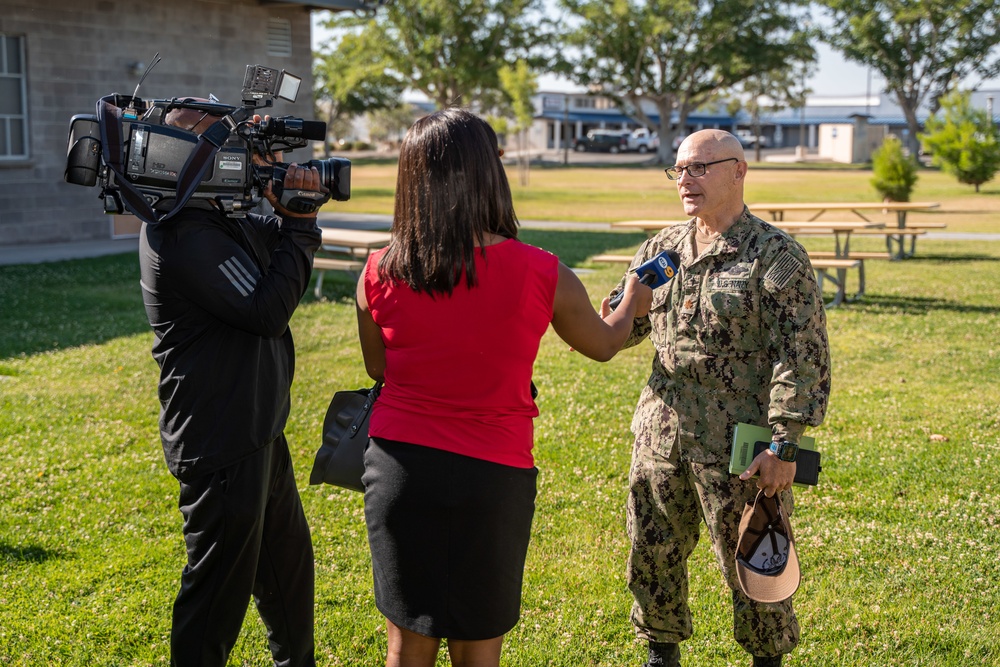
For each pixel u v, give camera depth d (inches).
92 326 367.9
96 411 250.2
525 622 141.3
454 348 86.7
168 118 99.3
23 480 196.7
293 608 115.6
